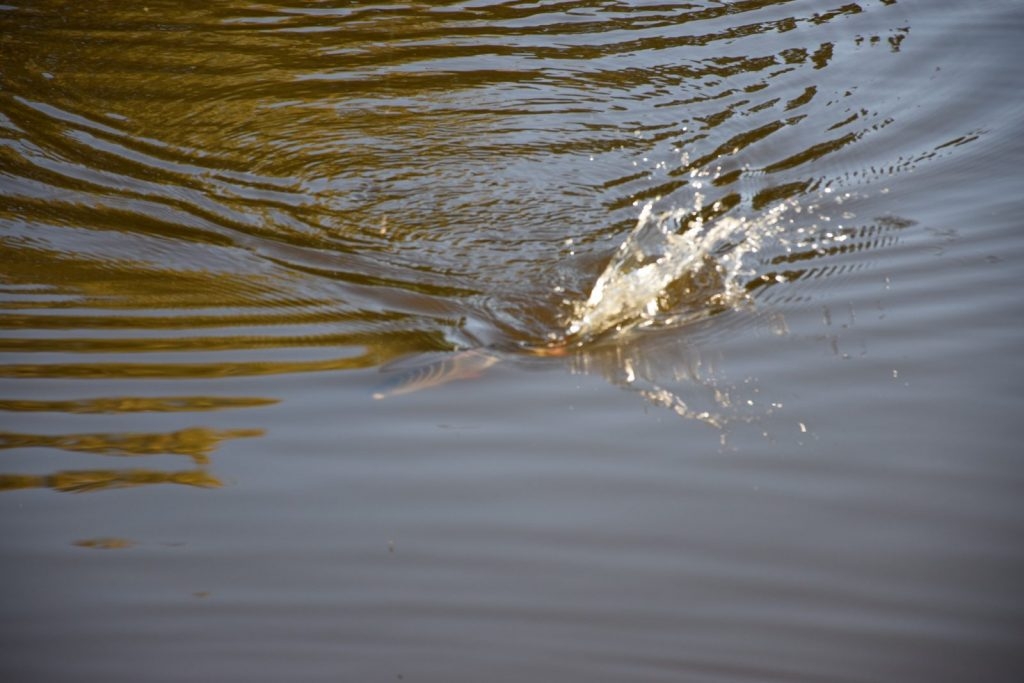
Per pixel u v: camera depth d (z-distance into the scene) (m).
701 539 7.14
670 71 15.57
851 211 11.86
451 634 6.38
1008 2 18.64
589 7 18.12
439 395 8.84
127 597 6.65
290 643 6.31
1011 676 6.05
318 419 8.46
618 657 6.21
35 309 9.95
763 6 18.25
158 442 8.12
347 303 10.34
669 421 8.41
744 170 12.88
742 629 6.41
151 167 12.84
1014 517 7.25
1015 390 8.52
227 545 7.09
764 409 8.52
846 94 14.84
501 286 10.66
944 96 14.70
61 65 15.48
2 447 7.99
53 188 12.30
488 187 12.51
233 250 11.23
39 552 7.00
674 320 9.99
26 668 6.10
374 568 6.91
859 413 8.39
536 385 9.01
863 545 7.05
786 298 10.19
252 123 13.90
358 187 12.51
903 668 6.12
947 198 12.04
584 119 14.12
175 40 16.55
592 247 11.33
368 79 15.23
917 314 9.70
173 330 9.73
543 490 7.65
